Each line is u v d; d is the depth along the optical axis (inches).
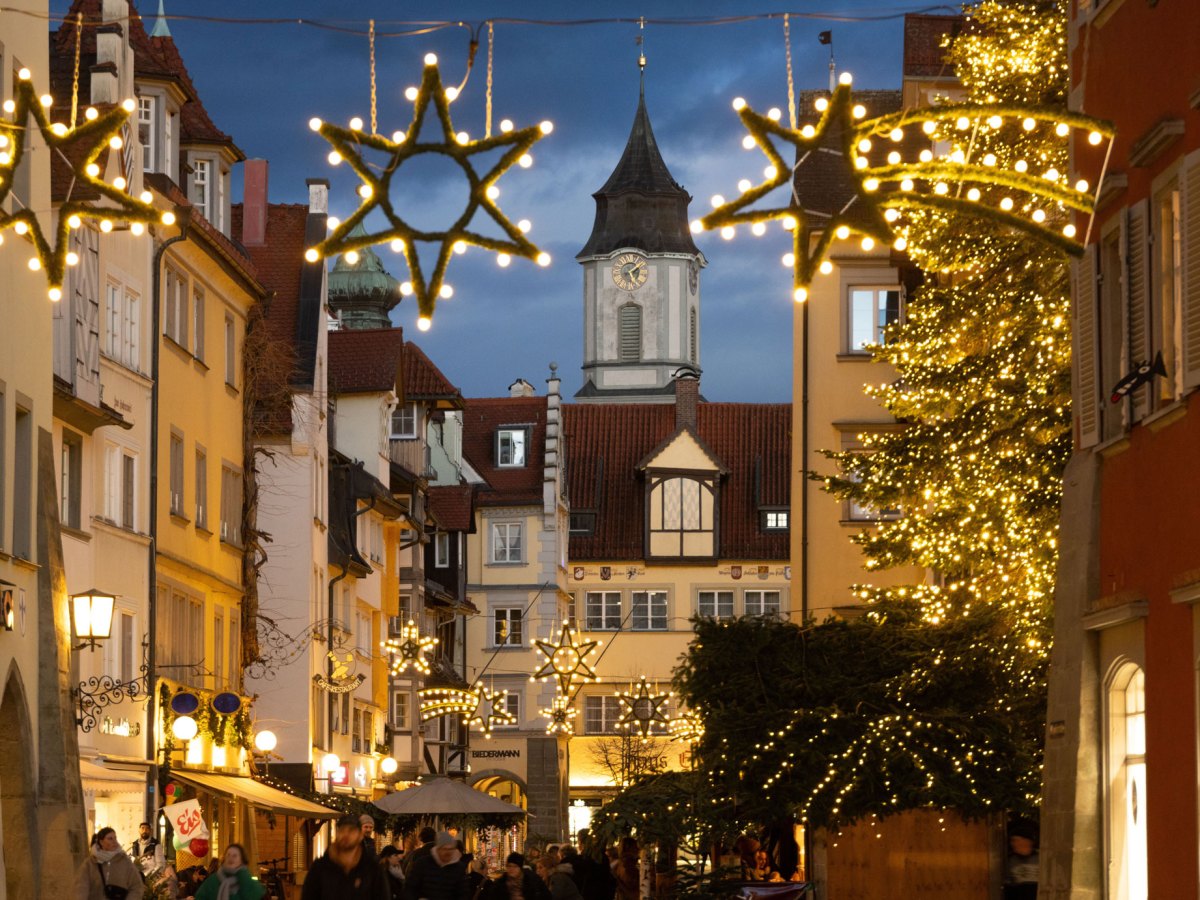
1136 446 721.6
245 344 1770.4
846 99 509.0
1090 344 773.9
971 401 1071.0
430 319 501.0
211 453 1642.5
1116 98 757.3
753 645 1165.7
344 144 497.4
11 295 1002.1
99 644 1052.5
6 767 976.3
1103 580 759.7
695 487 3191.4
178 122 1568.7
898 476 1093.8
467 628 3120.1
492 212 499.5
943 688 1128.8
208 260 1617.9
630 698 2074.3
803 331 1708.9
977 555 1034.7
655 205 5703.7
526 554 3122.5
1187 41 666.2
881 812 1123.9
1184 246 653.3
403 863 1296.8
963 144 1051.9
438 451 3090.6
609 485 3245.6
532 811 3056.1
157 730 1411.2
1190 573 636.1
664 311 5664.4
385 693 2450.8
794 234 511.2
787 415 3314.5
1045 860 778.8
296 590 1958.7
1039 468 1003.9
